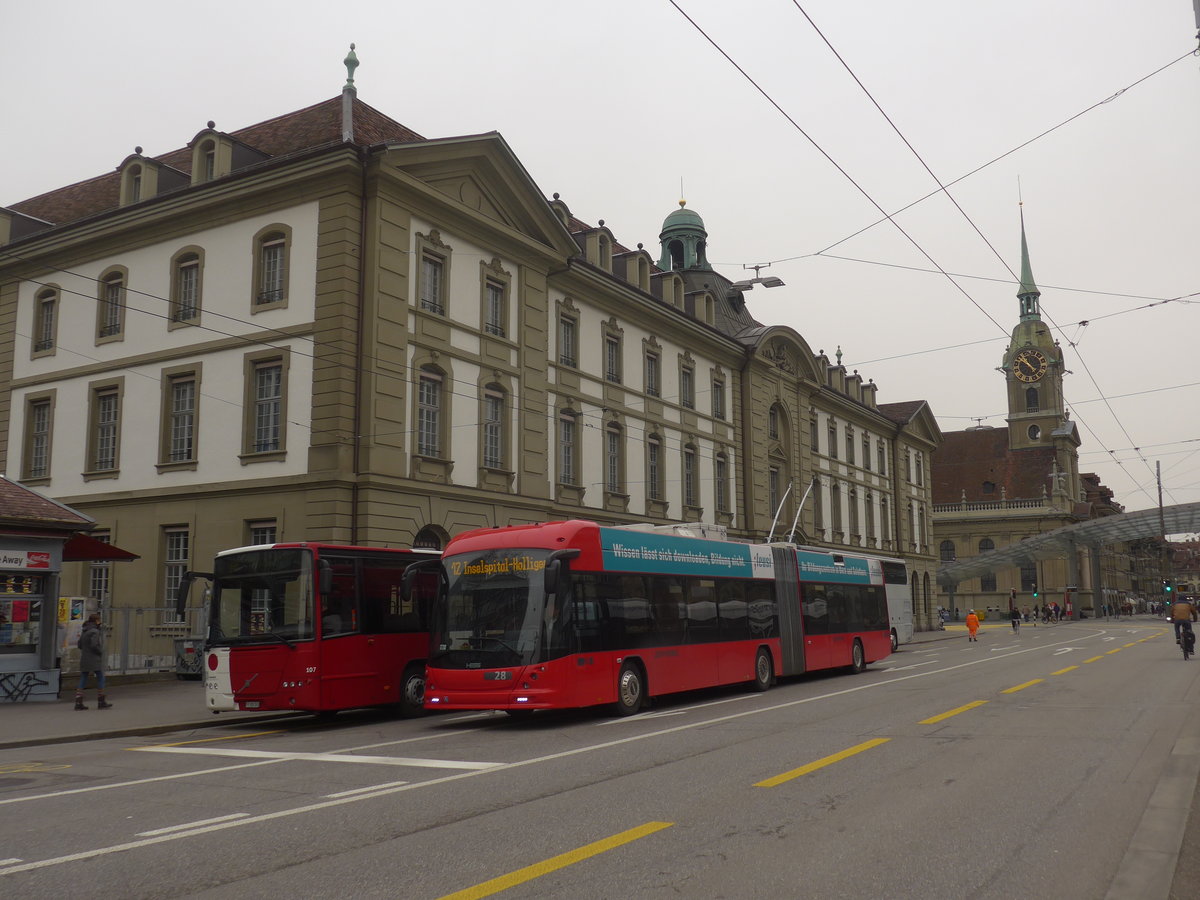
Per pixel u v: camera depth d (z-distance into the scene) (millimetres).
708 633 20531
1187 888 6430
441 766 11742
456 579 16781
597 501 34531
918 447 70688
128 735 16344
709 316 43625
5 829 8672
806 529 50500
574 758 12117
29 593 20859
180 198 28516
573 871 6887
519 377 30578
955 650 40844
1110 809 8805
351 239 25797
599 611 17203
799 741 13094
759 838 7789
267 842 7902
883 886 6527
